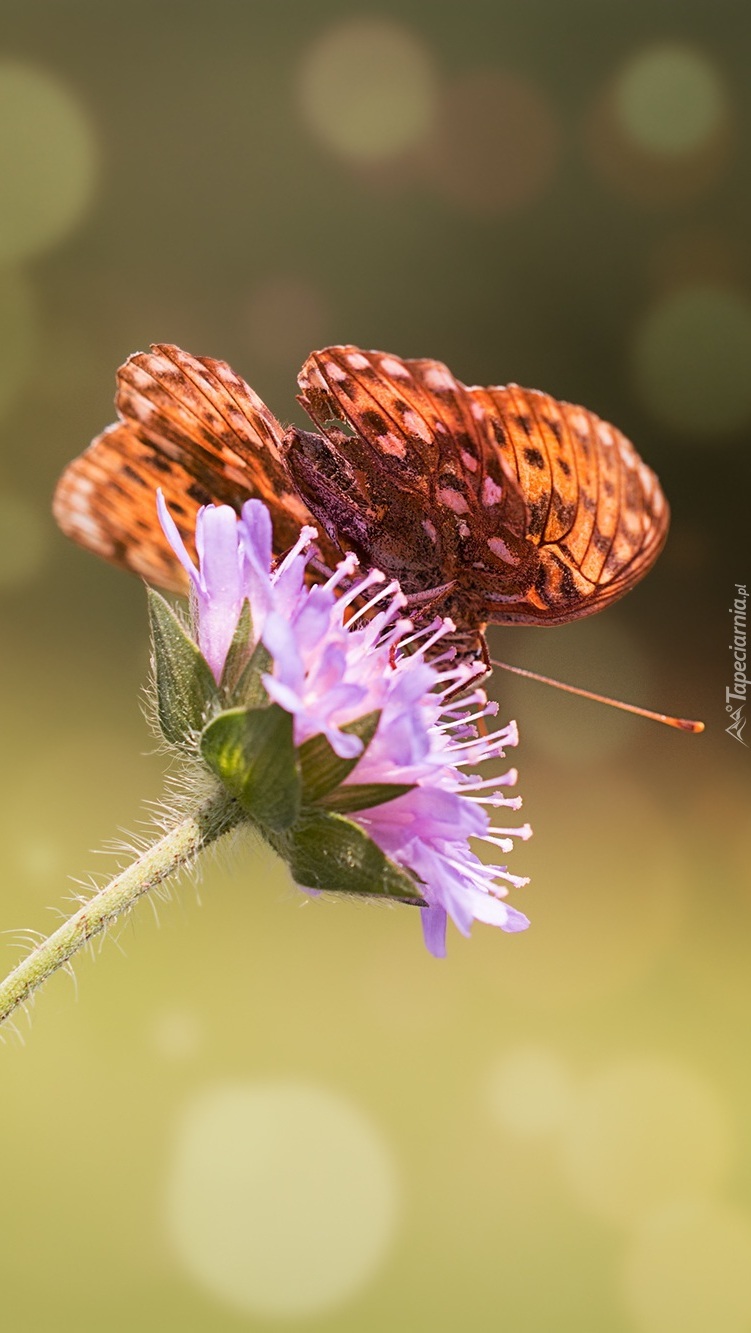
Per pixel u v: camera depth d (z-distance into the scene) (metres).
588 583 0.68
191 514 0.68
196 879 0.66
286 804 0.65
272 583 0.66
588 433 0.67
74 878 0.66
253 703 0.66
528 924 0.66
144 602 1.40
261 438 0.67
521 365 1.68
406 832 0.66
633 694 1.31
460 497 0.68
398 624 0.66
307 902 0.66
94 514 0.68
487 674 0.68
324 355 0.67
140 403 0.67
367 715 0.65
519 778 1.25
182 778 0.66
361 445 0.68
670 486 1.58
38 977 0.65
